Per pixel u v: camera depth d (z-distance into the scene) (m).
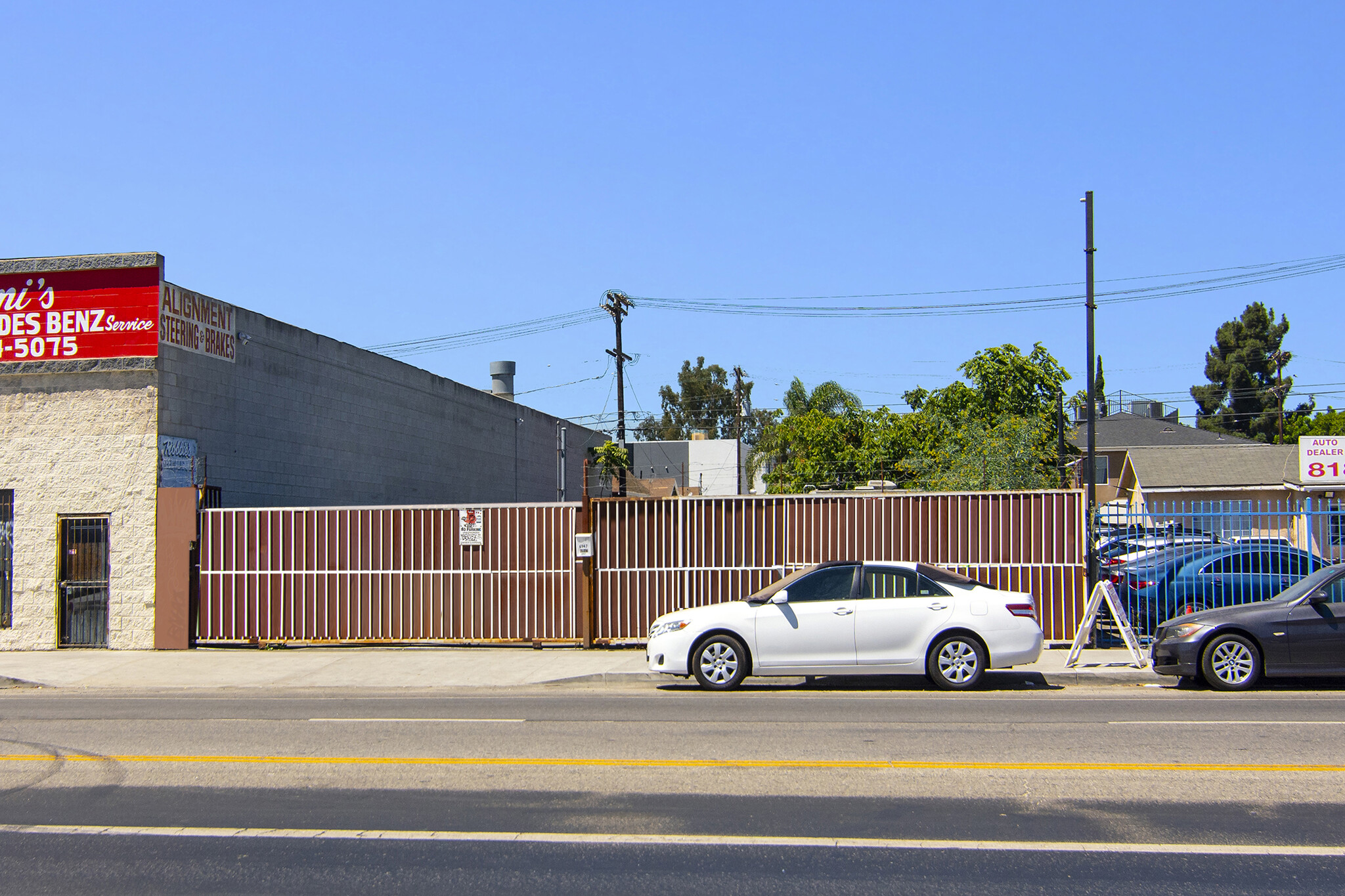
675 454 61.75
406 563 17.56
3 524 18.16
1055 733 9.79
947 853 6.30
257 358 21.25
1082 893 5.62
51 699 13.48
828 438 44.59
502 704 12.34
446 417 30.81
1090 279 18.47
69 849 6.59
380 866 6.20
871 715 10.98
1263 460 38.12
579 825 6.96
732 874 5.98
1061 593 16.38
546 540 17.36
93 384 18.16
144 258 18.11
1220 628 12.55
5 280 18.34
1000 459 33.69
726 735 9.87
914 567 13.33
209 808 7.51
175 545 17.83
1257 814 7.05
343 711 11.95
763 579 16.84
